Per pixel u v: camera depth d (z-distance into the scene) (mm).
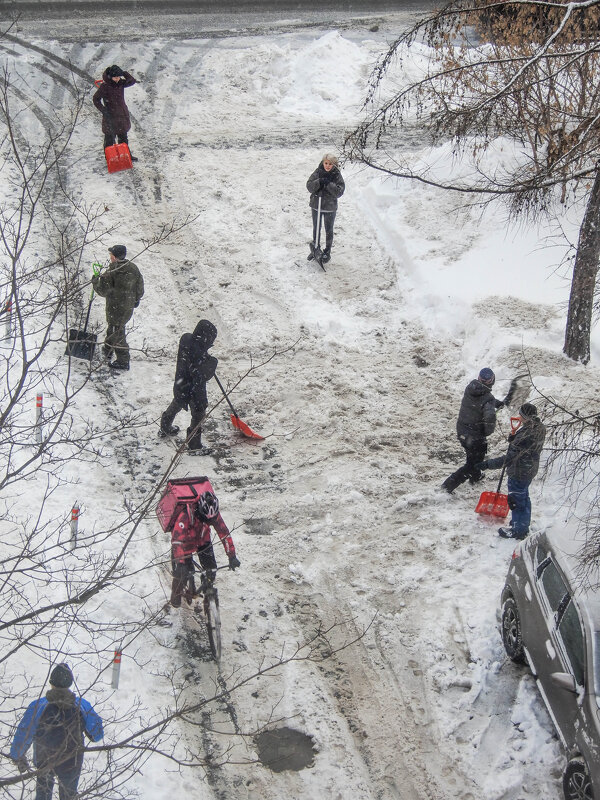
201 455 11617
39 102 18688
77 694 7891
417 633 9164
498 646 8969
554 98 12742
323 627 9242
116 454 11320
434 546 10273
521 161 16234
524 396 12328
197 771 7582
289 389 12820
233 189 17016
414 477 11359
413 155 17672
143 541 9914
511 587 8938
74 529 9031
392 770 7812
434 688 8578
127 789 7195
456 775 7758
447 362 13438
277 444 11906
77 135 17922
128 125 16984
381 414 12453
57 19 22531
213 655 8719
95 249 14930
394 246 15742
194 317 14125
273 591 9648
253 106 19859
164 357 13258
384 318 14375
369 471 11414
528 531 10320
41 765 5785
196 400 11211
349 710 8359
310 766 7812
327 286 14977
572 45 10742
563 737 7523
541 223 15438
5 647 8188
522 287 14367
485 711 8352
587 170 10336
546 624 8078
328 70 20734
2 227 8055
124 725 7715
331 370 13227
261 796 7508
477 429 10523
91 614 8805
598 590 7809
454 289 14344
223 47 21656
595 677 7305
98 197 16297
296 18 23609
